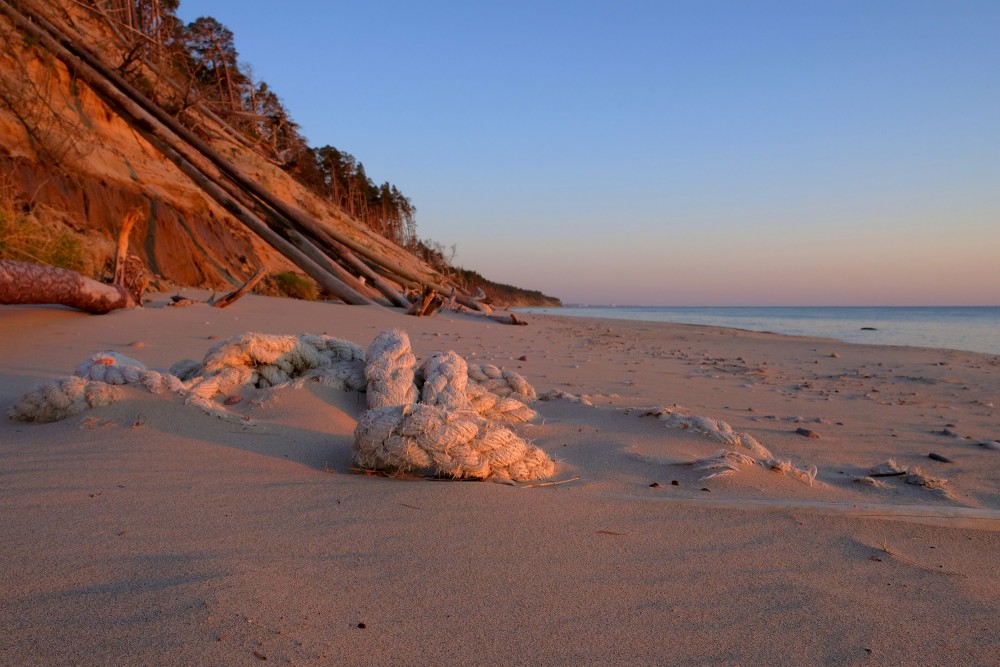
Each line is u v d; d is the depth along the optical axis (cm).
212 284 1745
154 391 391
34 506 245
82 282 864
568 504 285
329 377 464
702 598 205
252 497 270
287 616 175
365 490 288
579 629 181
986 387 863
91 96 1848
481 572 212
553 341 1351
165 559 204
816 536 266
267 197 1806
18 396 444
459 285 2744
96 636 159
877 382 901
